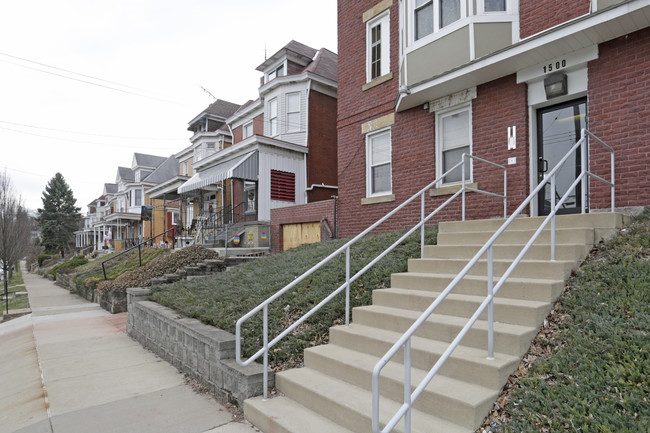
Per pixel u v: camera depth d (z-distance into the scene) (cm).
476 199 757
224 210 1786
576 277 401
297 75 1684
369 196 994
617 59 588
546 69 657
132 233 3759
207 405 415
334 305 508
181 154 2808
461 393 292
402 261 582
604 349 295
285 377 386
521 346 324
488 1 717
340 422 321
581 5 613
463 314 400
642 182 559
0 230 1655
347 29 1080
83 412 407
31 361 616
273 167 1560
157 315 623
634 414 237
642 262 386
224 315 543
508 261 443
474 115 766
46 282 2508
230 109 2692
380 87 970
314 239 1195
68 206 5956
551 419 254
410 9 836
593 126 609
